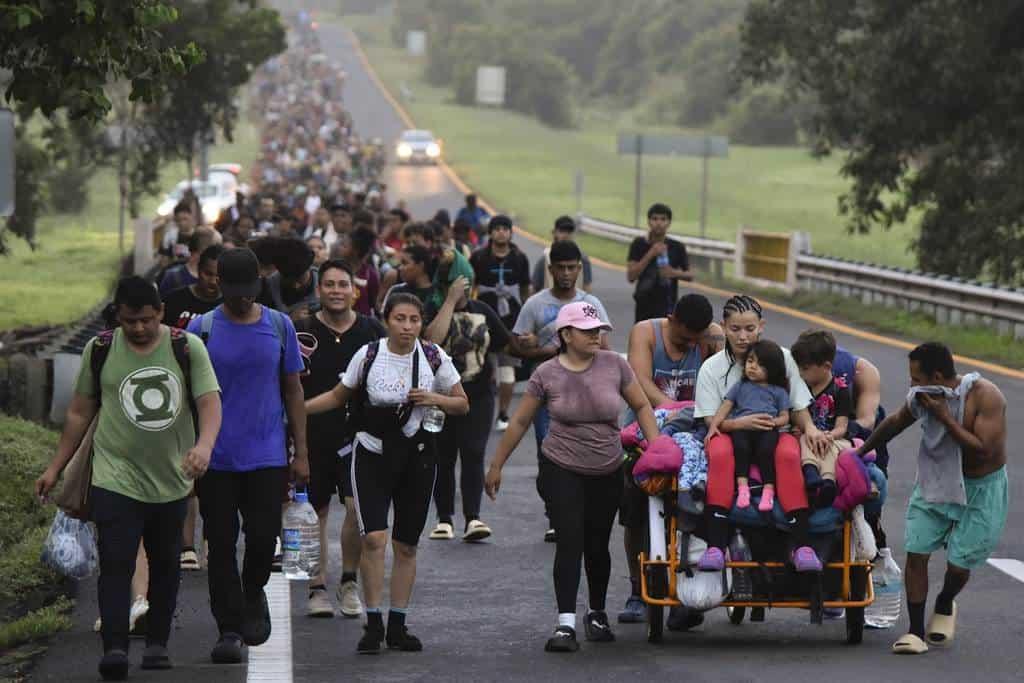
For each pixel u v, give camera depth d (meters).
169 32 119.12
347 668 24.53
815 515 25.59
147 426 23.70
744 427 25.59
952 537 26.00
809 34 101.69
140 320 23.59
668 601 25.73
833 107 102.62
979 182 99.62
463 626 27.70
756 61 105.69
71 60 34.47
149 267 105.19
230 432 24.73
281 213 79.25
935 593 30.11
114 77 36.66
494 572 31.97
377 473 26.08
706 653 25.66
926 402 25.39
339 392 26.14
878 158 103.94
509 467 44.16
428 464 26.25
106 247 142.50
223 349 24.78
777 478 25.39
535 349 35.09
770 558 25.72
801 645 26.27
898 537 35.09
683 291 102.25
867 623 27.50
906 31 96.00
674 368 29.08
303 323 29.30
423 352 26.27
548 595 30.05
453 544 34.62
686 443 25.83
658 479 25.50
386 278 44.31
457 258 35.62
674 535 25.72
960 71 96.06
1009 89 95.38
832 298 90.50
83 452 24.45
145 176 131.62
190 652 25.69
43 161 89.69
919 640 25.55
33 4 32.62
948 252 101.50
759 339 26.17
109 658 23.30
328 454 28.75
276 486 24.98
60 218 185.88
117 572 23.66
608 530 26.91
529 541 34.97
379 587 25.94
